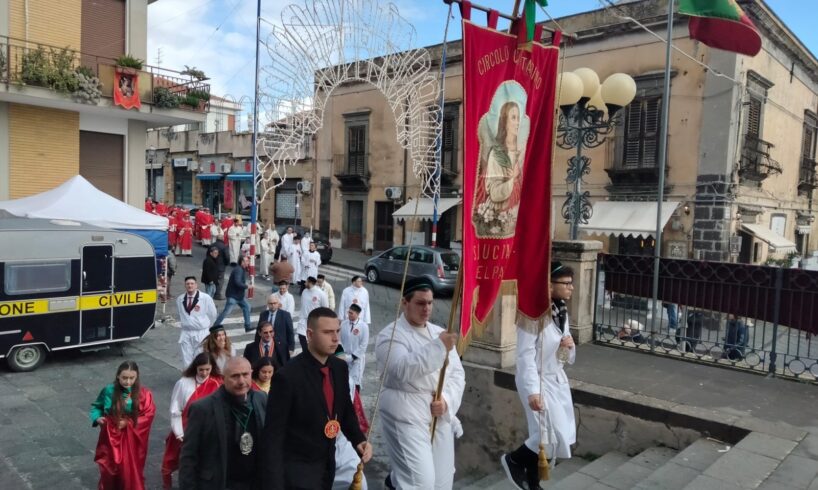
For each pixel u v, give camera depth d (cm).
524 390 446
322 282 1074
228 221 2264
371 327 1412
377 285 2036
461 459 678
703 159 1794
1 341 960
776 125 2045
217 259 1603
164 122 1789
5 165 1514
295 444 342
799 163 2288
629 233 1805
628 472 490
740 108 1766
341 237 2920
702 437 516
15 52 1438
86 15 1628
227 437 393
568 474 552
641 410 550
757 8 1759
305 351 358
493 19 401
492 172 409
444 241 2523
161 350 1158
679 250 1841
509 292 436
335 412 356
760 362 673
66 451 688
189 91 1730
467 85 385
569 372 658
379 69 939
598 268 812
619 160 1947
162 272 1438
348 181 2831
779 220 2150
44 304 1002
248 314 1331
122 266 1092
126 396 545
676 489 430
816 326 640
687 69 1811
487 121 401
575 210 1011
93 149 1678
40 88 1444
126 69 1577
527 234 440
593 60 1989
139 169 1753
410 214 2494
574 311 798
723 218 1770
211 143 3669
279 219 3219
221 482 388
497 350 655
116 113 1650
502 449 643
